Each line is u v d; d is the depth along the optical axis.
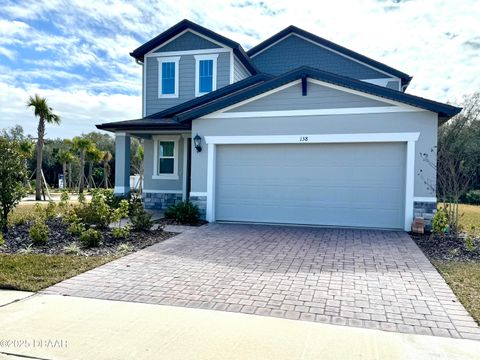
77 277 5.59
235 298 4.74
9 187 9.36
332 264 6.40
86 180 43.00
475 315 4.21
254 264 6.38
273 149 10.98
